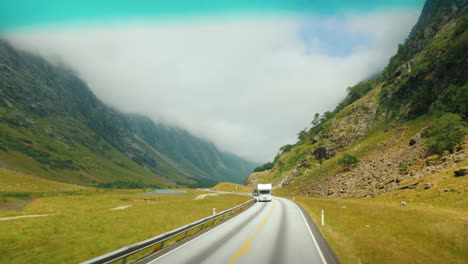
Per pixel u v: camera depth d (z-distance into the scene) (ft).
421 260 39.70
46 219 106.83
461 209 85.76
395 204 113.70
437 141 166.09
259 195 159.02
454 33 374.22
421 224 64.95
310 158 431.43
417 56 490.49
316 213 98.12
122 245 57.47
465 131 165.78
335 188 231.91
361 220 77.51
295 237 51.72
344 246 45.60
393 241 50.72
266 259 36.91
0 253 50.90
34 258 47.80
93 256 49.14
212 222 74.95
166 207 164.76
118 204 223.92
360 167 255.09
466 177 111.34
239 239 49.85
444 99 269.03
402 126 314.76
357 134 400.26
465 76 275.18
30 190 420.36
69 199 286.66
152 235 67.10
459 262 39.04
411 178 148.56
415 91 356.18
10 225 88.02
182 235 59.06
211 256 38.29
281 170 499.51
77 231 75.05
